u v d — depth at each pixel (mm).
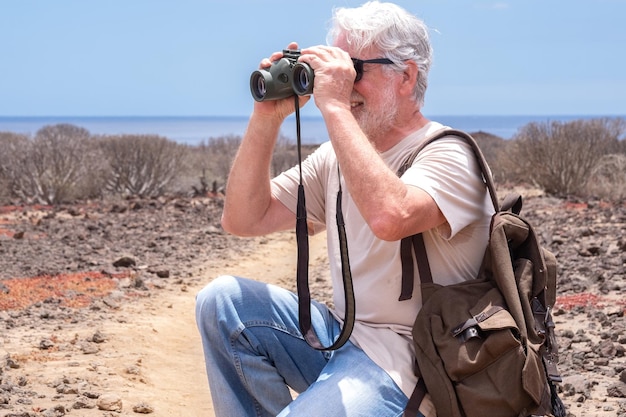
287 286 10109
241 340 3211
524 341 2861
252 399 3299
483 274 3111
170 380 5934
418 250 3082
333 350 3109
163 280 10250
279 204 3648
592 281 8891
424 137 3221
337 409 2881
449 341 2883
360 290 3213
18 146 23312
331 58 3111
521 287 2963
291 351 3285
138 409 5027
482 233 3170
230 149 39094
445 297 2988
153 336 7121
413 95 3266
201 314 3256
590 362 5773
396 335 3096
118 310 8141
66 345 6477
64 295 8734
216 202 22672
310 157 3695
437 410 2906
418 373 2988
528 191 24578
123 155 24938
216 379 3256
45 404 4957
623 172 24047
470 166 3105
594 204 19188
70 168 22844
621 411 4695
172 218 18406
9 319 7328
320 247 14305
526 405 2857
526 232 3053
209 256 12680
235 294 3240
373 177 2922
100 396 5117
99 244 13438
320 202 3660
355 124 3029
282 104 3439
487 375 2840
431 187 2992
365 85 3195
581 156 22891
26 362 5930
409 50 3188
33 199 22422
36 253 12117
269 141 3545
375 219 2908
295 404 2904
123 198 23906
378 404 2928
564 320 7133
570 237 12602
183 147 28531
